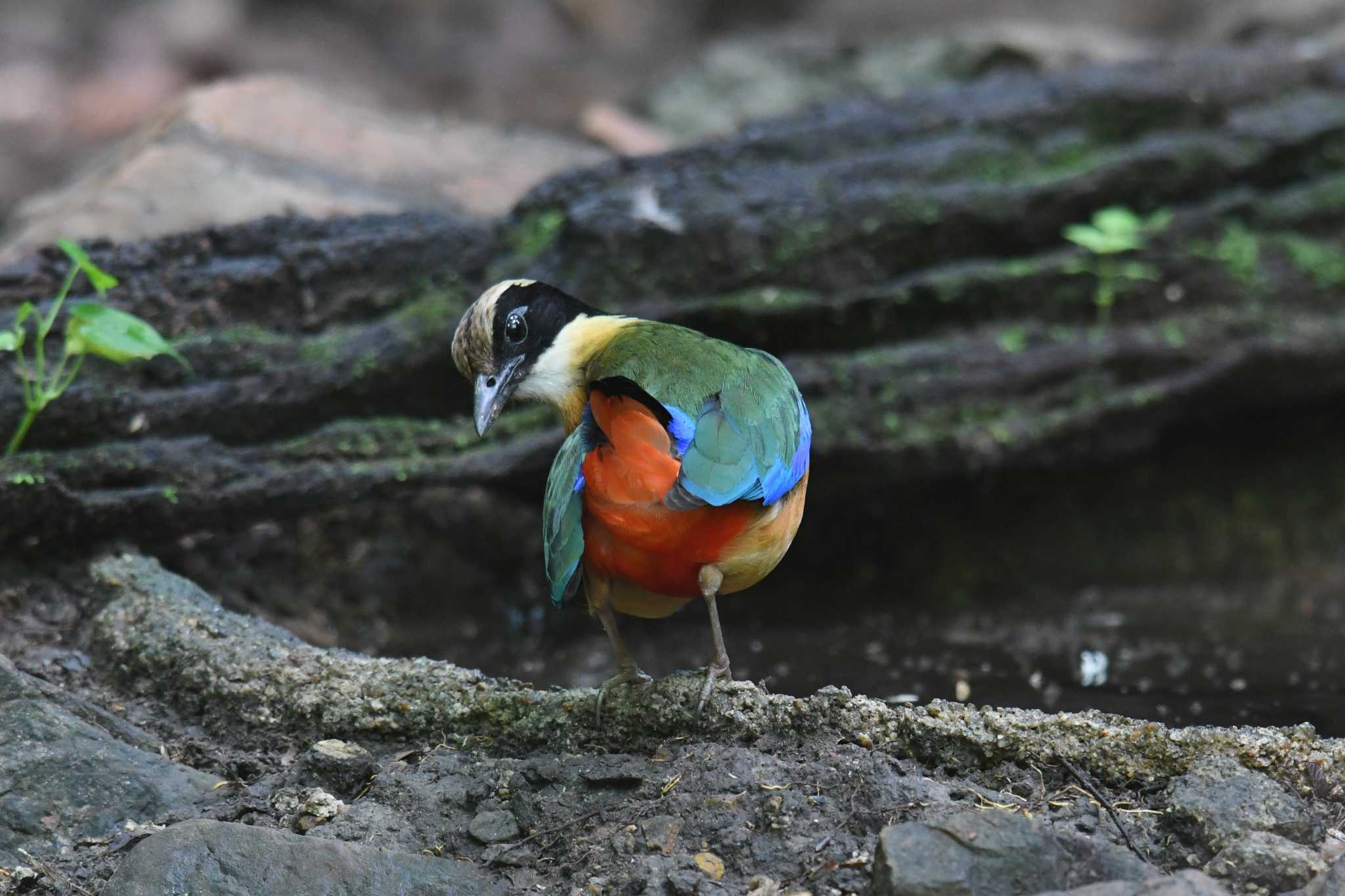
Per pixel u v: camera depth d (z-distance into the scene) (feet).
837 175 38.96
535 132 51.70
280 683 26.04
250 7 83.15
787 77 62.54
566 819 22.47
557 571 21.94
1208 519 43.73
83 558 31.60
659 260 36.58
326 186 42.27
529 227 36.94
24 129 71.46
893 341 38.88
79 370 31.63
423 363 34.99
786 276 37.58
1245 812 20.89
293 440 33.99
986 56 60.29
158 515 32.01
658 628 38.65
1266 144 41.81
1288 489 44.11
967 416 38.86
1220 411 42.50
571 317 26.89
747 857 21.06
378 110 49.03
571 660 36.11
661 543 21.74
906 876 18.95
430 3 86.17
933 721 23.09
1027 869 19.16
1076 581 42.73
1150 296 40.73
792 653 36.27
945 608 41.01
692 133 62.23
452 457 34.86
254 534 35.91
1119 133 41.73
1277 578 43.42
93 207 38.63
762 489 22.02
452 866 21.42
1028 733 22.88
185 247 33.96
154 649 27.50
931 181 39.55
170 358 32.60
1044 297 40.09
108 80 75.92
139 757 24.72
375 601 37.73
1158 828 21.47
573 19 87.35
